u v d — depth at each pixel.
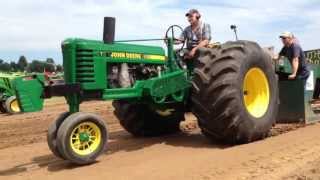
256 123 8.00
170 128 9.55
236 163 6.55
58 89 7.05
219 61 7.65
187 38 8.64
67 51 7.18
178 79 8.20
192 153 7.50
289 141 7.99
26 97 6.94
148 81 7.78
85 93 7.25
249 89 8.33
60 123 6.98
